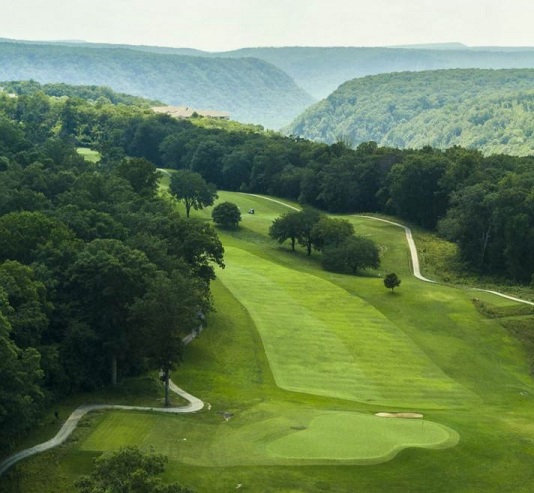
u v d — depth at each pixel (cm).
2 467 5741
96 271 7738
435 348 9669
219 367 8550
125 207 11969
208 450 5988
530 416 7475
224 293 11219
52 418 6631
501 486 5644
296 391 7944
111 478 4512
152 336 7188
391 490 5472
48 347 7144
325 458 5844
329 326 10131
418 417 7031
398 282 11781
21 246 8775
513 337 10275
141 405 7156
